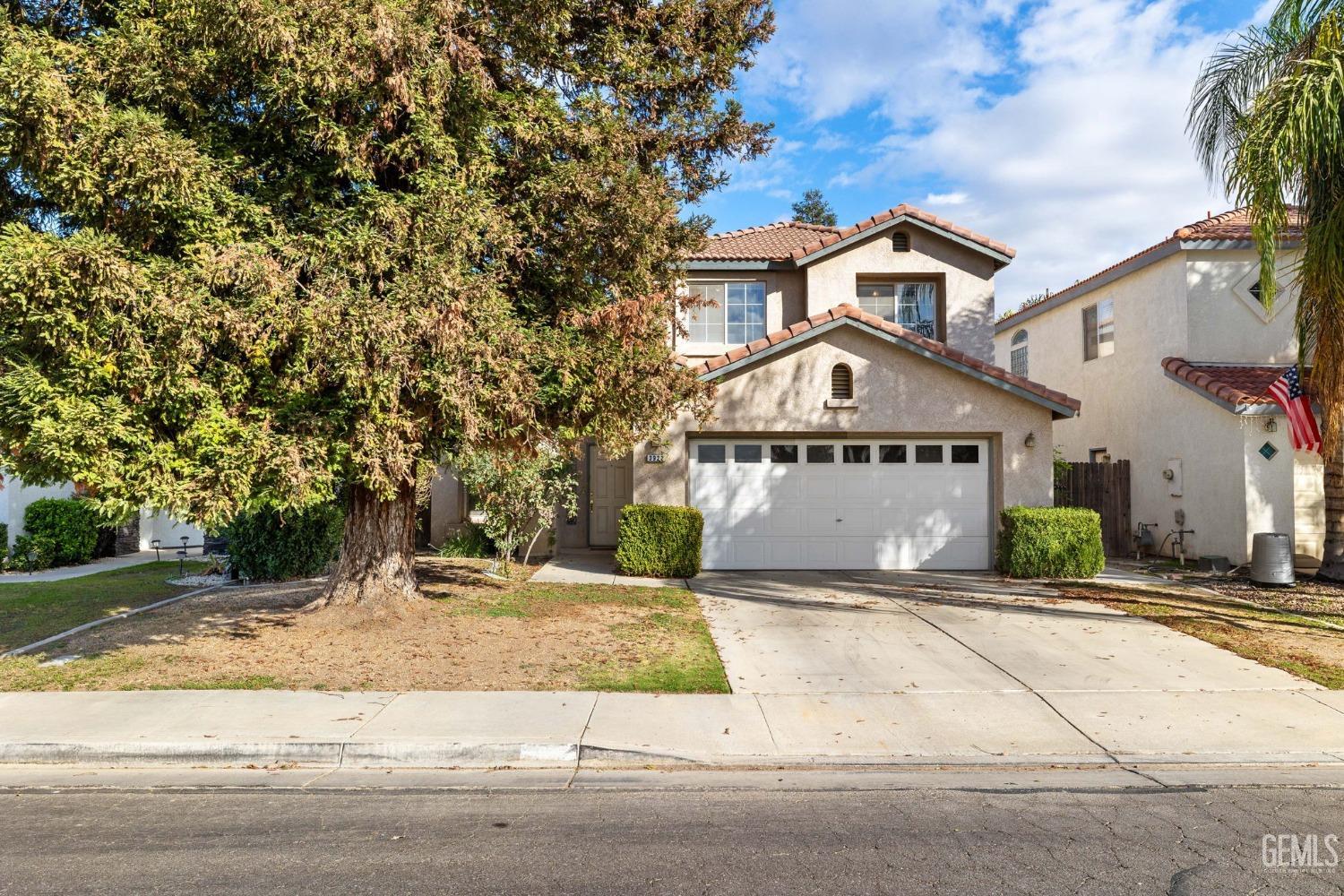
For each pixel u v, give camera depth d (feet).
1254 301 51.34
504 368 23.38
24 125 20.11
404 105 23.27
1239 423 46.06
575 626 31.17
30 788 17.51
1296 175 34.04
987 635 30.48
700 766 18.94
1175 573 45.01
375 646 27.68
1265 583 40.09
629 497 58.95
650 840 14.69
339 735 19.60
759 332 56.24
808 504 46.85
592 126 27.50
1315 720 21.53
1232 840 14.78
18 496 48.11
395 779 18.20
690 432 46.19
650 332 27.76
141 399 20.63
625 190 26.50
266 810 16.21
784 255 55.62
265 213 22.90
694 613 34.17
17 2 23.76
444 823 15.51
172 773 18.48
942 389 45.62
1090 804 16.55
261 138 24.38
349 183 25.34
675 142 33.55
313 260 22.40
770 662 26.89
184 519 21.59
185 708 21.50
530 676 24.82
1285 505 45.57
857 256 55.01
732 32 34.53
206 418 21.11
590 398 26.35
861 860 13.87
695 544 43.80
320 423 22.67
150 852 14.15
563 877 13.20
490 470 40.42
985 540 46.73
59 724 20.24
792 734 20.59
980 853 14.17
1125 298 57.41
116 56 22.31
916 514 46.78
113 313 19.90
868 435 46.83
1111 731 20.86
